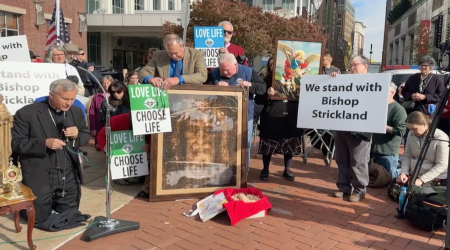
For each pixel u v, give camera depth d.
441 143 4.48
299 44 5.57
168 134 4.75
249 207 4.27
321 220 4.29
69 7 23.28
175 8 37.50
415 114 4.61
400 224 4.20
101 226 3.88
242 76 5.25
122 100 6.18
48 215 4.02
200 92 4.84
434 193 4.06
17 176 3.24
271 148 5.68
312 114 4.56
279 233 3.94
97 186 5.43
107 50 30.73
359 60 4.52
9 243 3.62
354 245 3.70
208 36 6.05
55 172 4.02
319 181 5.82
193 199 4.88
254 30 19.20
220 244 3.69
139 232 3.93
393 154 5.60
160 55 4.98
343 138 4.84
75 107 4.17
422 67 6.90
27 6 19.91
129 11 31.55
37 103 3.94
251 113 5.45
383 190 5.40
